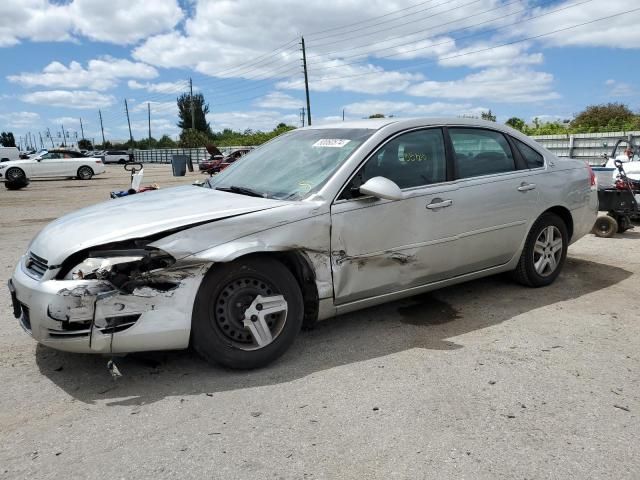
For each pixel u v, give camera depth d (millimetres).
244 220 3465
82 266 3205
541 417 2971
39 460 2619
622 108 34594
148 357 3785
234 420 2967
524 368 3584
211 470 2525
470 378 3445
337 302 3896
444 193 4336
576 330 4250
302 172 4098
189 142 75000
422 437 2785
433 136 4465
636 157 9930
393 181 4121
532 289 5297
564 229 5363
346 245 3844
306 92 46156
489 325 4375
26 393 3307
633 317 4527
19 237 9266
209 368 3619
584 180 5516
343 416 2996
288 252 3676
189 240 3297
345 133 4375
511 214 4812
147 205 3822
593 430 2840
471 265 4656
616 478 2447
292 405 3125
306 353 3865
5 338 4219
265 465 2561
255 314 3512
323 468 2535
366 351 3887
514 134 5078
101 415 3039
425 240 4238
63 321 3119
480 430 2846
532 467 2529
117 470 2533
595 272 5922
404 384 3369
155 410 3084
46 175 26562
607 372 3520
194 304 3346
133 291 3184
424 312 4691
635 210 7727
